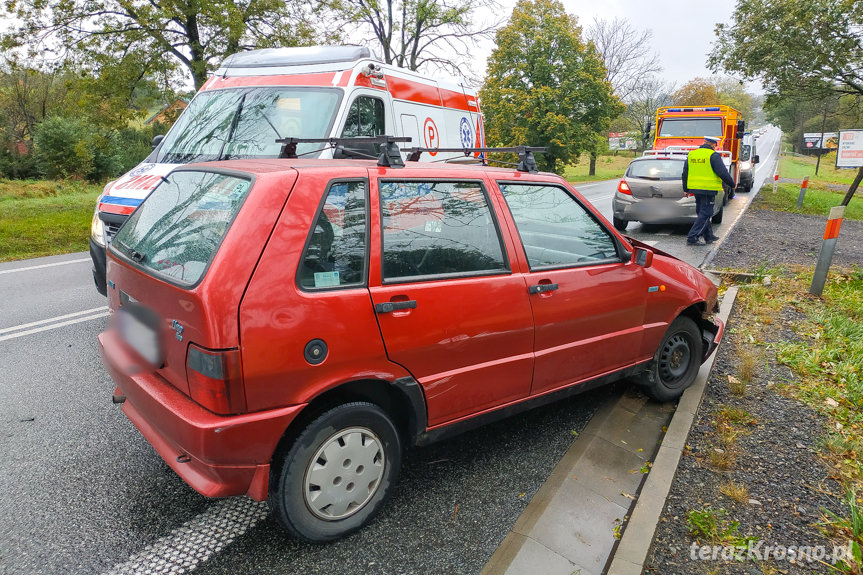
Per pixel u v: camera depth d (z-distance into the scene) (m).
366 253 2.72
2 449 3.55
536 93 38.31
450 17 22.36
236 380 2.33
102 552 2.69
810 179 38.78
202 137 6.21
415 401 2.89
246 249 2.39
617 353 3.86
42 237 11.33
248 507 3.07
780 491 3.26
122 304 3.10
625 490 3.29
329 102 6.11
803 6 15.70
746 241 11.48
